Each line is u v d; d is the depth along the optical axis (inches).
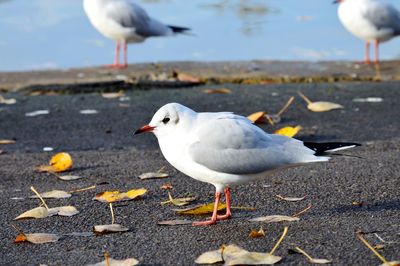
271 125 541.3
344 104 595.2
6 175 442.0
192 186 410.6
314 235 325.4
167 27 810.2
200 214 364.8
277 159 350.0
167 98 620.7
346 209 362.0
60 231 345.7
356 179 410.6
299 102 602.5
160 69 723.4
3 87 667.4
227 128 350.3
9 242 332.8
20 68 751.7
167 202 383.2
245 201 381.1
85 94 646.5
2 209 379.2
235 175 350.0
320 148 354.9
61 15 891.4
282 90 642.2
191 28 851.4
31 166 459.8
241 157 347.3
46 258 312.3
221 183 354.3
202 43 829.8
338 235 324.2
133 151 490.3
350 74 701.9
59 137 527.5
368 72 710.5
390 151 469.4
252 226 342.3
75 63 776.9
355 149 475.8
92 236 336.8
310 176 418.3
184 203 378.6
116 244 325.4
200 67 725.9
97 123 558.6
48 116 579.2
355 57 792.9
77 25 865.5
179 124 355.3
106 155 481.1
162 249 318.0
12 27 850.1
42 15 888.9
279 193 391.5
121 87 660.1
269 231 334.0
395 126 535.2
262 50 797.9
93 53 807.7
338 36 842.2
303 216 354.0
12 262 309.6
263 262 294.5
